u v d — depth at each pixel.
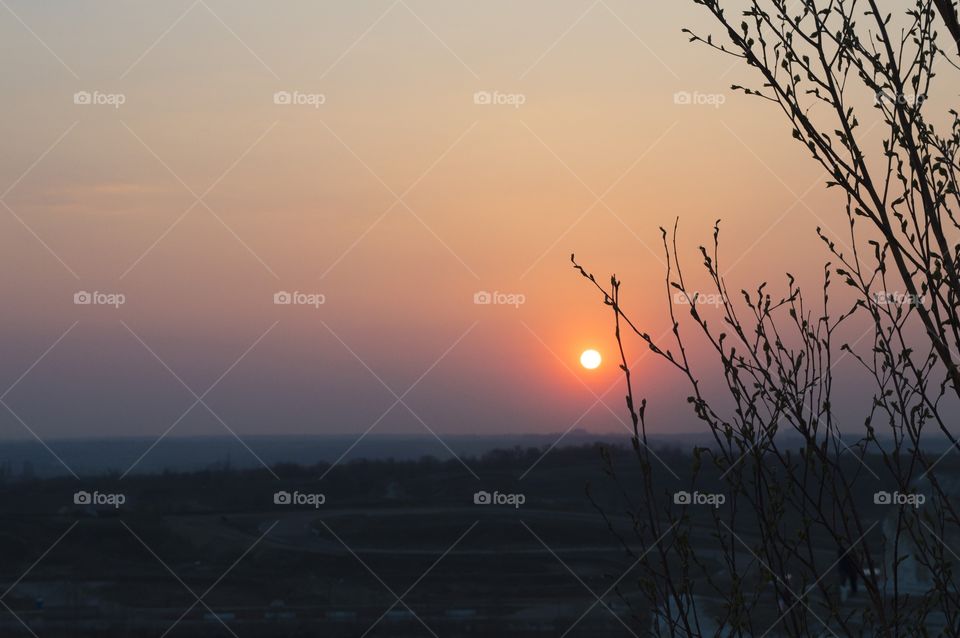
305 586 50.62
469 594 48.53
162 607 44.66
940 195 2.83
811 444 2.87
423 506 73.69
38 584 48.06
